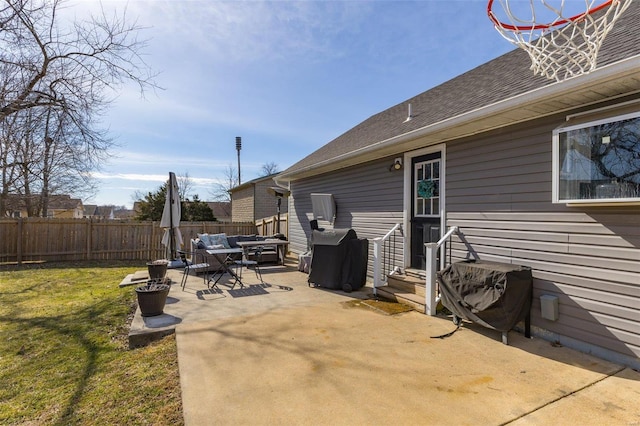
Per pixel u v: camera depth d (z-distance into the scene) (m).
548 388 2.75
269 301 5.52
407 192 6.15
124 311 5.07
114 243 11.31
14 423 2.39
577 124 3.34
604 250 3.34
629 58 2.67
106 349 3.74
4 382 3.00
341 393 2.66
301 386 2.77
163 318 4.54
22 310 5.20
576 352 3.48
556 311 3.71
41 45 6.18
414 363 3.21
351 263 6.36
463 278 4.13
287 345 3.63
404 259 6.19
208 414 2.37
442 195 5.30
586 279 3.48
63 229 10.70
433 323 4.38
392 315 4.73
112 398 2.68
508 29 3.62
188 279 7.45
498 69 6.16
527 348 3.58
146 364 3.30
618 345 3.23
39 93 6.33
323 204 8.55
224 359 3.28
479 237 4.68
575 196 3.36
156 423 2.33
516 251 4.18
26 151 7.53
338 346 3.61
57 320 4.72
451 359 3.30
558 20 3.27
